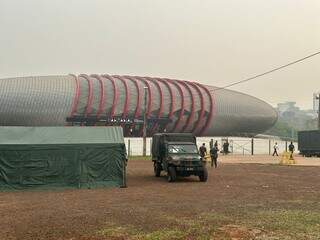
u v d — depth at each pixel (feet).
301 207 47.88
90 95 347.36
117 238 32.96
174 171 82.12
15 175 71.82
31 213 44.83
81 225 37.81
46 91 346.95
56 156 73.67
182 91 374.43
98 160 75.10
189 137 90.33
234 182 80.07
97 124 354.95
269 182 79.51
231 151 298.15
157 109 363.76
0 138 74.59
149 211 45.47
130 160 168.25
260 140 307.37
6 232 35.09
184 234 33.99
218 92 409.28
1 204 53.21
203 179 83.20
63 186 73.26
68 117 348.59
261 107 433.07
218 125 397.60
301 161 164.86
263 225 37.29
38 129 79.77
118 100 352.90
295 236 33.09
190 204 50.78
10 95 343.87
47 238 33.01
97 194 63.46
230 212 44.45
